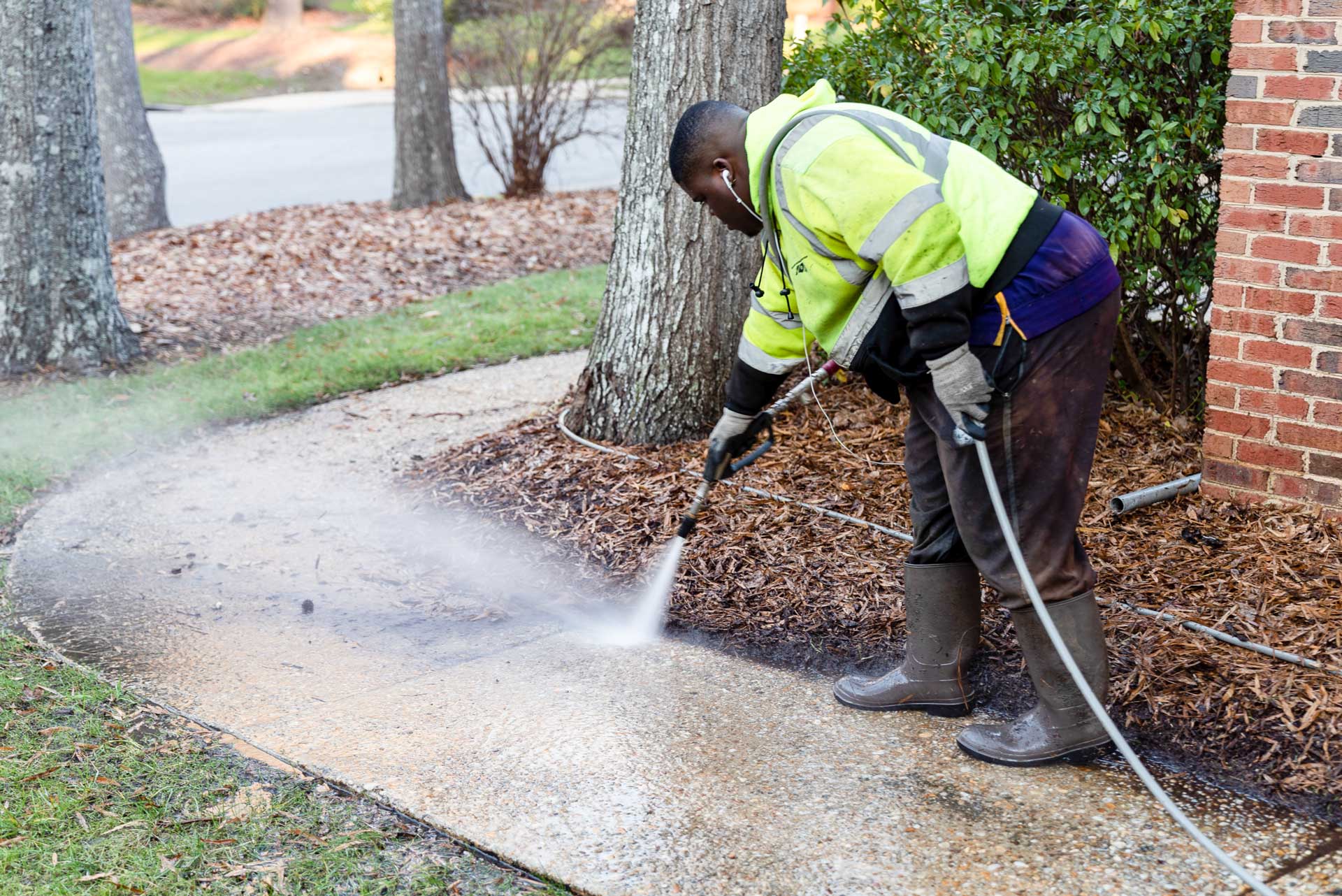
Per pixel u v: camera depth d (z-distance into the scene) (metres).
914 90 5.06
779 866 2.67
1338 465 4.00
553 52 13.89
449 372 7.35
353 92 30.42
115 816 2.88
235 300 9.47
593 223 12.47
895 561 4.13
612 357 5.36
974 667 3.37
